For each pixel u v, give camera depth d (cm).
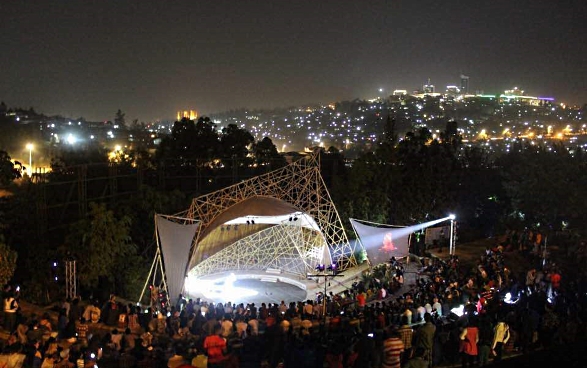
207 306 3178
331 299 3531
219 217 4450
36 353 2109
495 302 2734
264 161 6850
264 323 2838
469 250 4909
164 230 3925
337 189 5609
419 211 5631
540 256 4175
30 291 3684
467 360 2155
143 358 2131
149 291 4209
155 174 6047
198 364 1970
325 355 2056
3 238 3566
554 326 2397
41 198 4250
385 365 1902
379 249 4459
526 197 5338
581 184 5088
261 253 5175
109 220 4056
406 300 2881
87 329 2550
